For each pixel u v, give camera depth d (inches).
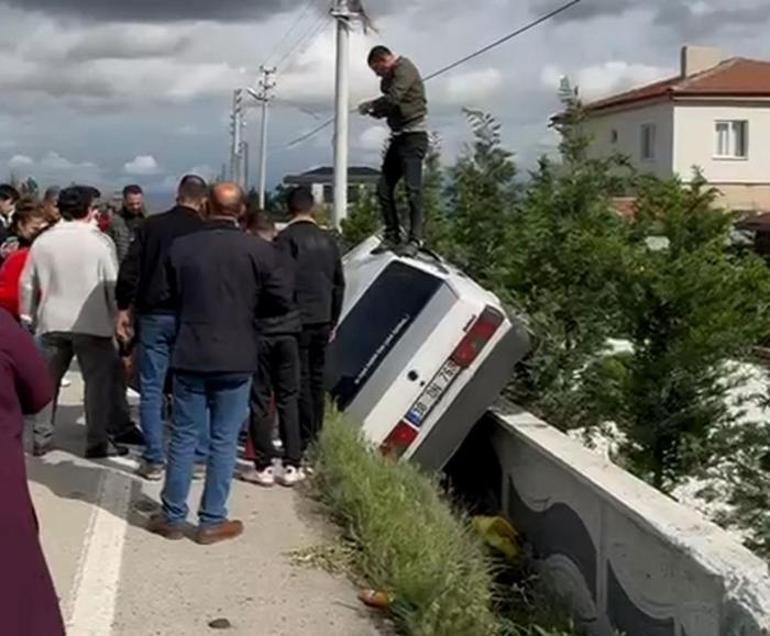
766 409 373.7
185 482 287.4
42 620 160.9
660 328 378.9
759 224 557.3
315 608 242.4
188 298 279.9
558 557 299.9
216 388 281.6
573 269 411.8
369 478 302.8
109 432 370.9
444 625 228.2
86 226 354.9
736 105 1829.5
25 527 162.1
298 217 343.3
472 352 348.8
